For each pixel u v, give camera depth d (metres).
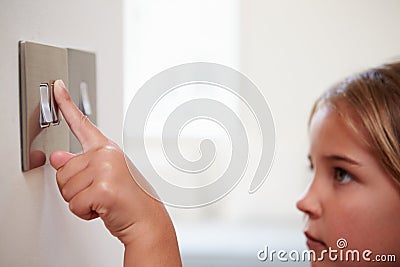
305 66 2.24
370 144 0.59
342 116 0.62
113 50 0.55
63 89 0.32
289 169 2.16
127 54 2.27
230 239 1.86
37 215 0.32
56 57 0.34
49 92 0.32
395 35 2.19
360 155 0.60
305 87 2.24
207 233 1.94
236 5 2.27
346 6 2.21
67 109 0.32
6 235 0.28
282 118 2.24
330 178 0.63
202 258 1.67
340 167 0.62
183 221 2.10
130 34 2.28
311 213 0.64
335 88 0.68
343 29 2.22
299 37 2.24
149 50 2.29
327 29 2.22
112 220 0.32
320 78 2.24
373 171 0.60
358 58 2.22
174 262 0.36
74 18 0.41
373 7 2.20
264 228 2.04
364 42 2.21
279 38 2.25
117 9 0.57
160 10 2.29
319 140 0.64
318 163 0.65
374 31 2.21
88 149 0.32
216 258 1.66
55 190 0.36
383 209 0.60
